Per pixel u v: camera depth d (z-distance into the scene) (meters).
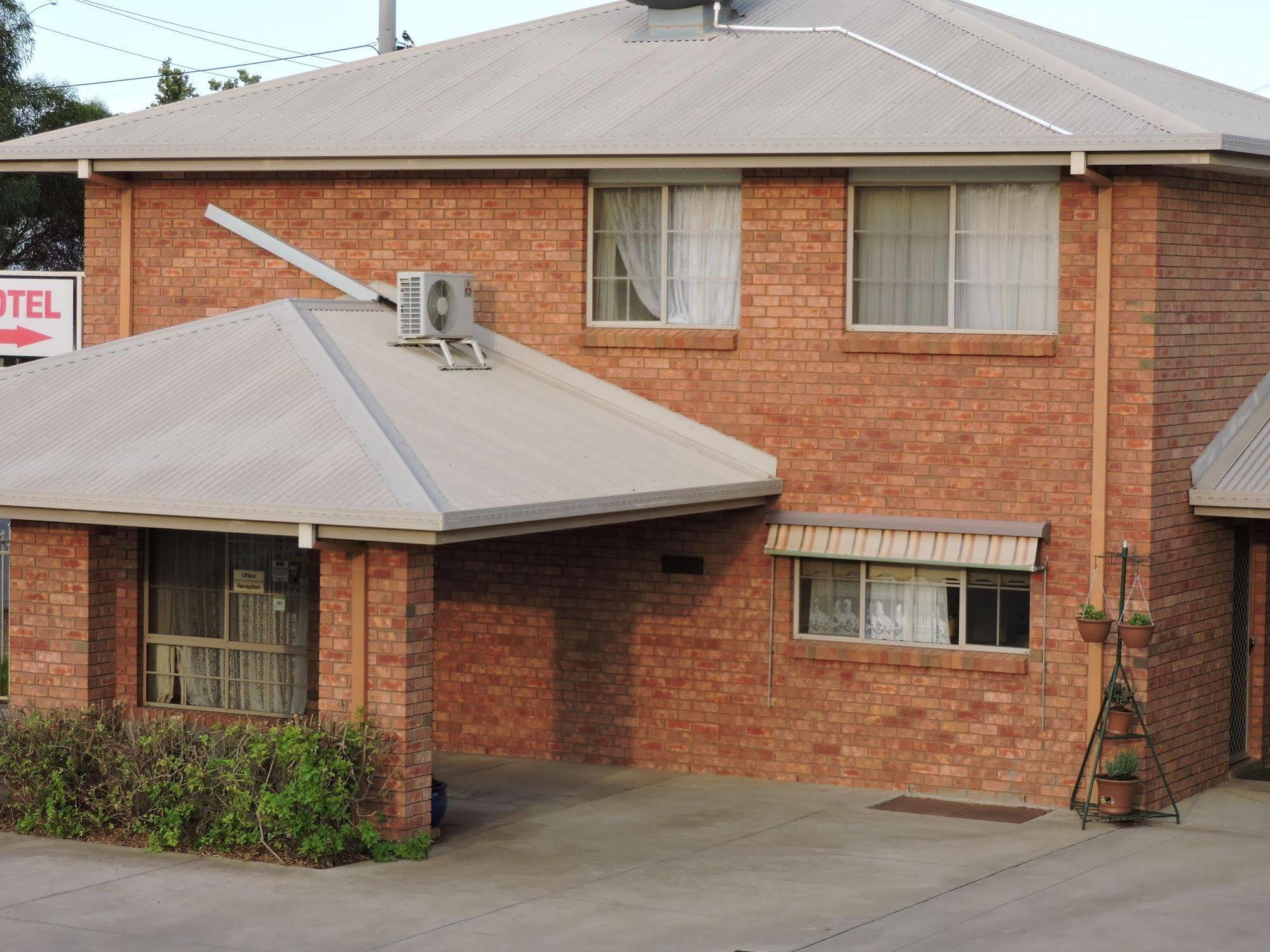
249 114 18.31
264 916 11.69
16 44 39.34
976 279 15.79
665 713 16.84
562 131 16.36
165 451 13.92
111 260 18.48
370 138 16.97
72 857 13.20
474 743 17.66
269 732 13.90
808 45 17.78
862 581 16.19
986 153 14.72
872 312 16.14
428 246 17.33
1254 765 17.31
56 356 16.61
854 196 16.11
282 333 15.56
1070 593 15.32
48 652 15.09
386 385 15.03
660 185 16.72
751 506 16.08
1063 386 15.28
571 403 16.48
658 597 16.83
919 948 11.02
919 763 15.90
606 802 15.52
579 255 16.88
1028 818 14.95
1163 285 14.99
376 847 13.29
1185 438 15.52
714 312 16.70
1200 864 13.24
